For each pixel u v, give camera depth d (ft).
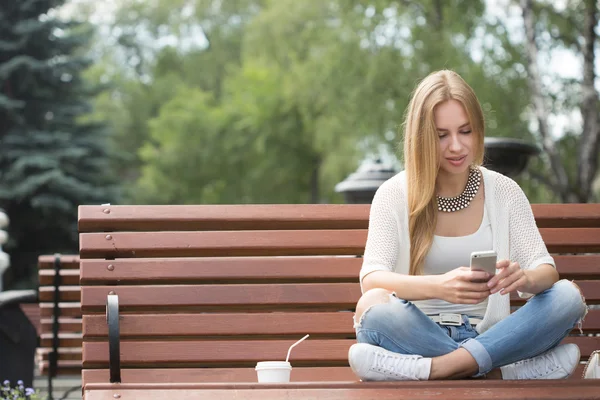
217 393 11.73
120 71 143.95
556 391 11.60
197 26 140.77
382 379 12.28
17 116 84.94
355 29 68.39
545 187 68.13
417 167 13.08
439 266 13.28
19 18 87.40
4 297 22.44
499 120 63.93
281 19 89.40
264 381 12.70
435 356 12.33
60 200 83.71
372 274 12.85
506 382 11.76
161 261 14.40
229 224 14.70
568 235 15.06
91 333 14.08
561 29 67.41
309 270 14.66
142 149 121.29
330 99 69.36
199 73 135.95
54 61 88.53
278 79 104.99
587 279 15.12
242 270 14.53
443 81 13.11
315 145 92.27
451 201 13.38
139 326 14.20
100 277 14.28
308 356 14.51
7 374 22.31
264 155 108.99
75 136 89.25
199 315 14.37
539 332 12.14
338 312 14.64
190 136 115.34
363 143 74.79
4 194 81.97
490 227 13.41
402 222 13.34
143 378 14.14
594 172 62.13
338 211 14.82
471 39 66.08
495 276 12.09
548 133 60.59
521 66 65.36
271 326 14.49
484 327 13.00
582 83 62.80
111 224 14.51
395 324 12.26
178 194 118.32
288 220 14.71
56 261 24.58
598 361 12.79
